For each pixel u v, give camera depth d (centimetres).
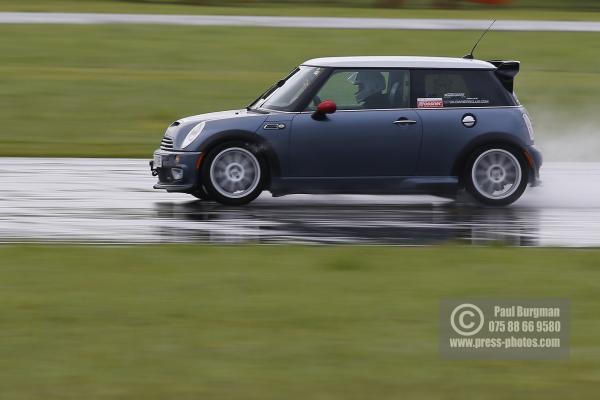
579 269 2934
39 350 2081
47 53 9425
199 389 1848
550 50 10262
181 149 4034
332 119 4041
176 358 2038
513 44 10425
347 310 2430
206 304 2472
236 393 1830
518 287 2688
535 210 4106
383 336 2212
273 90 4259
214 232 3494
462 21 12031
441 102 4128
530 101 8200
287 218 3828
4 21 10844
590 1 15638
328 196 4459
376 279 2761
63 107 7481
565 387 1892
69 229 3497
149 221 3691
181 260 2967
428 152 4091
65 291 2586
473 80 4162
